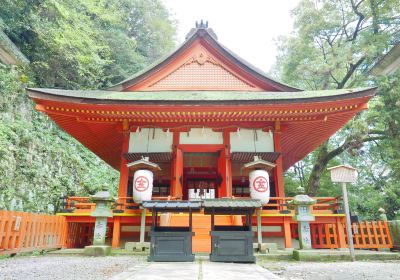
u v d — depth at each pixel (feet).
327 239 34.58
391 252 29.04
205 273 16.17
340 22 68.64
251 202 23.17
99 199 28.55
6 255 25.14
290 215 34.14
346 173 27.53
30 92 36.06
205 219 34.73
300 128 44.55
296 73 70.49
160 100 37.17
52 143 56.29
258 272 16.92
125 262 22.57
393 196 63.31
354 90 36.63
